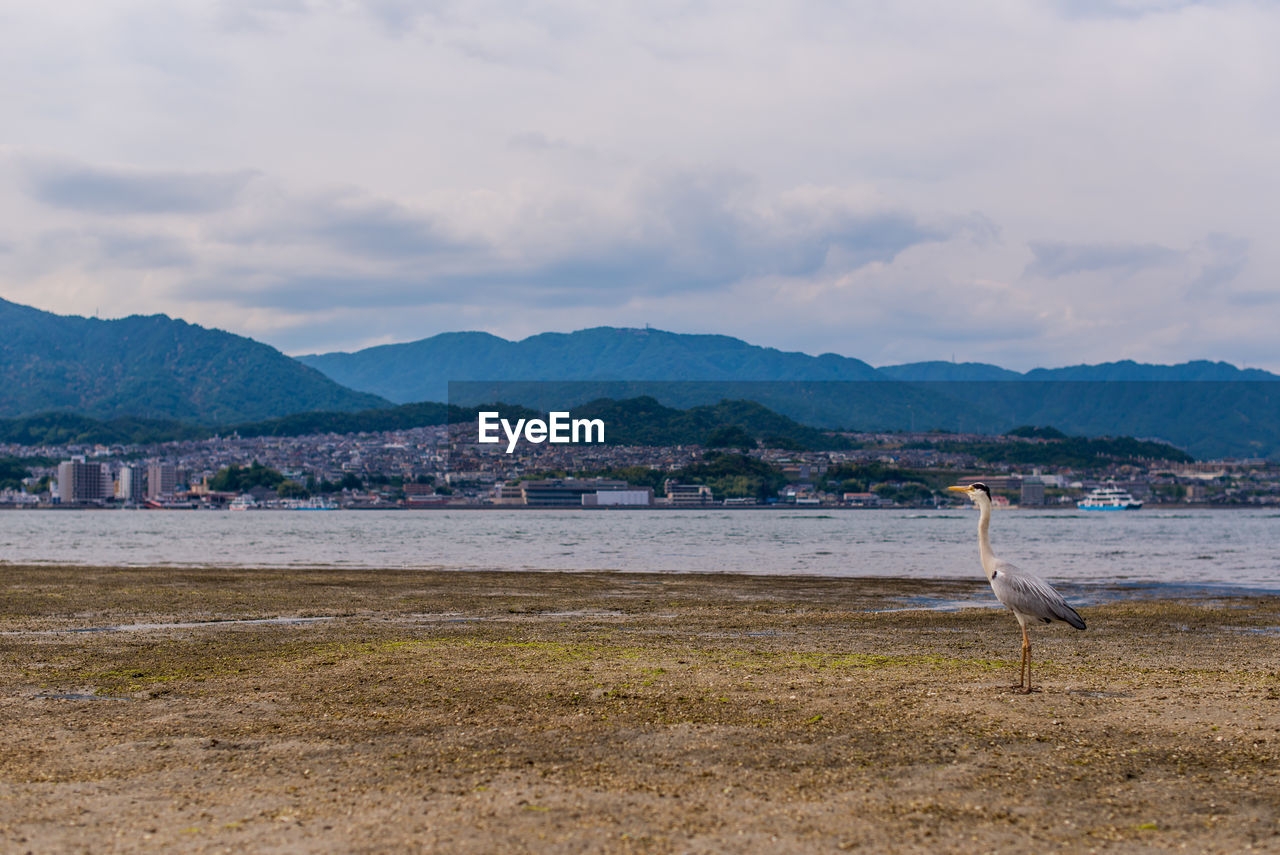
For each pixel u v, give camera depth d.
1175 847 7.27
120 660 16.86
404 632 21.52
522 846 7.27
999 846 7.29
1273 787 8.74
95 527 138.00
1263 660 17.06
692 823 7.78
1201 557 59.72
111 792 8.66
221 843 7.33
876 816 7.95
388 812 8.06
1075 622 13.19
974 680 14.44
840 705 12.44
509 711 12.23
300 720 11.75
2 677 15.06
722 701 12.78
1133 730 10.93
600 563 53.62
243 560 55.59
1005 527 133.50
